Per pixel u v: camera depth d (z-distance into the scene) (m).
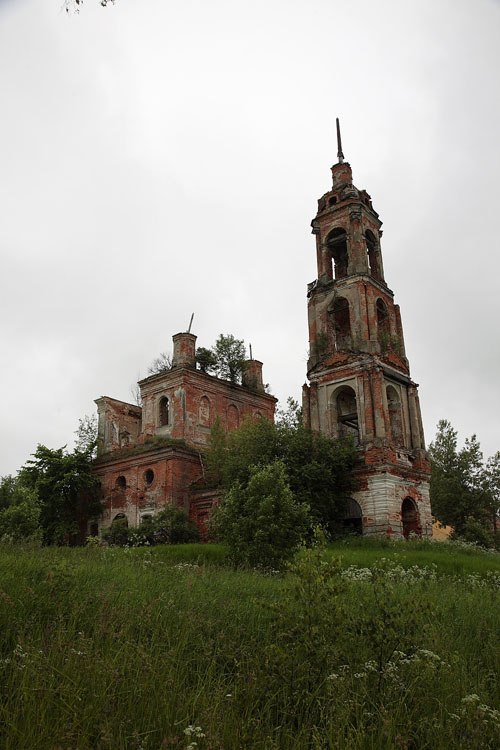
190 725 5.44
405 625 7.77
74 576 10.10
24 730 5.00
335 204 45.69
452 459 54.31
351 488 36.56
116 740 5.16
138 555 18.94
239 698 6.49
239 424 49.25
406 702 6.73
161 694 6.13
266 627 8.91
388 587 9.01
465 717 6.29
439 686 7.14
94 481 44.72
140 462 43.53
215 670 7.43
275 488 22.27
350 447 37.25
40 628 7.54
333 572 8.01
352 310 41.62
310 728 5.76
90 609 8.59
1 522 32.81
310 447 36.59
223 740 5.31
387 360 40.25
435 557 25.47
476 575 19.02
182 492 41.56
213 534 28.86
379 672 7.05
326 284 43.53
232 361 49.97
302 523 21.98
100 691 5.84
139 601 9.36
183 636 8.02
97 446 50.03
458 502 51.88
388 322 43.41
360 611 8.70
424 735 6.13
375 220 46.34
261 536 20.81
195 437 45.00
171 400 45.81
